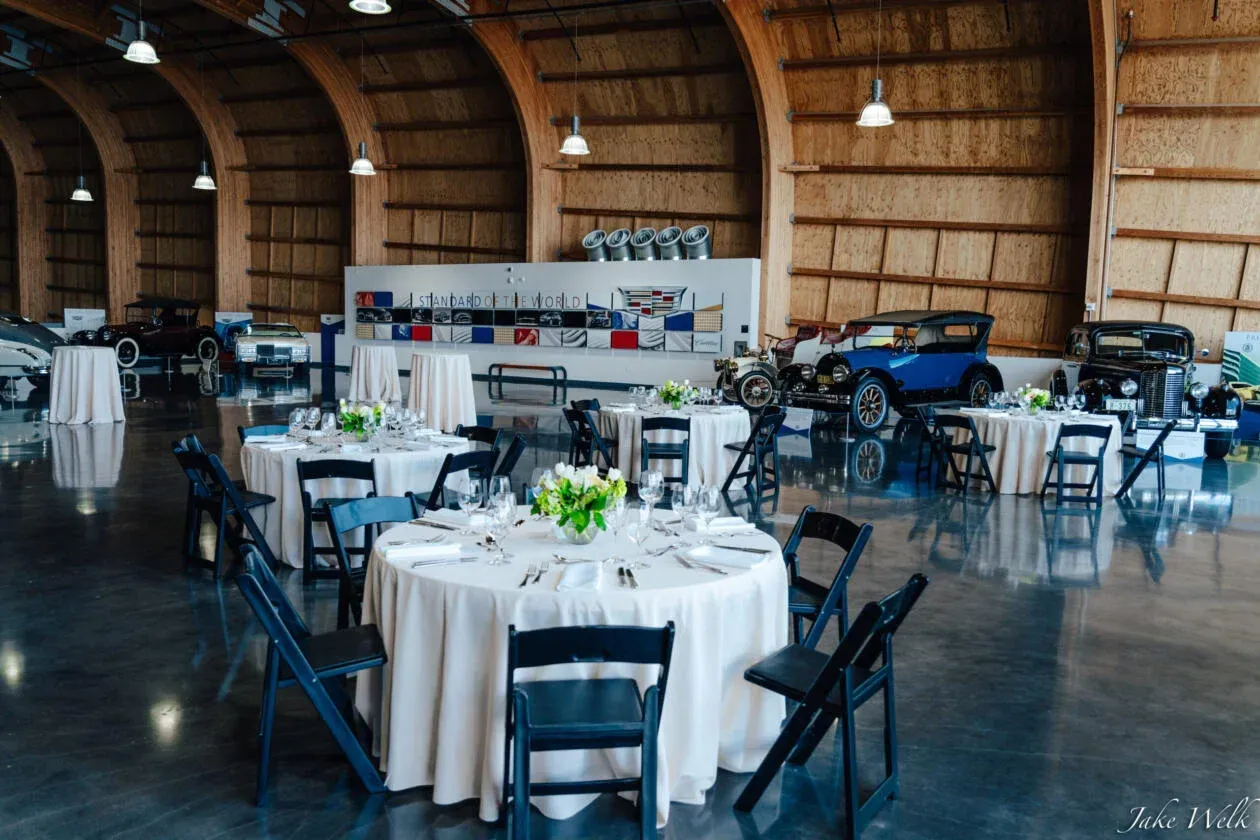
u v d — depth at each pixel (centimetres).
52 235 2459
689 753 273
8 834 258
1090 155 1236
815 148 1435
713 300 1495
